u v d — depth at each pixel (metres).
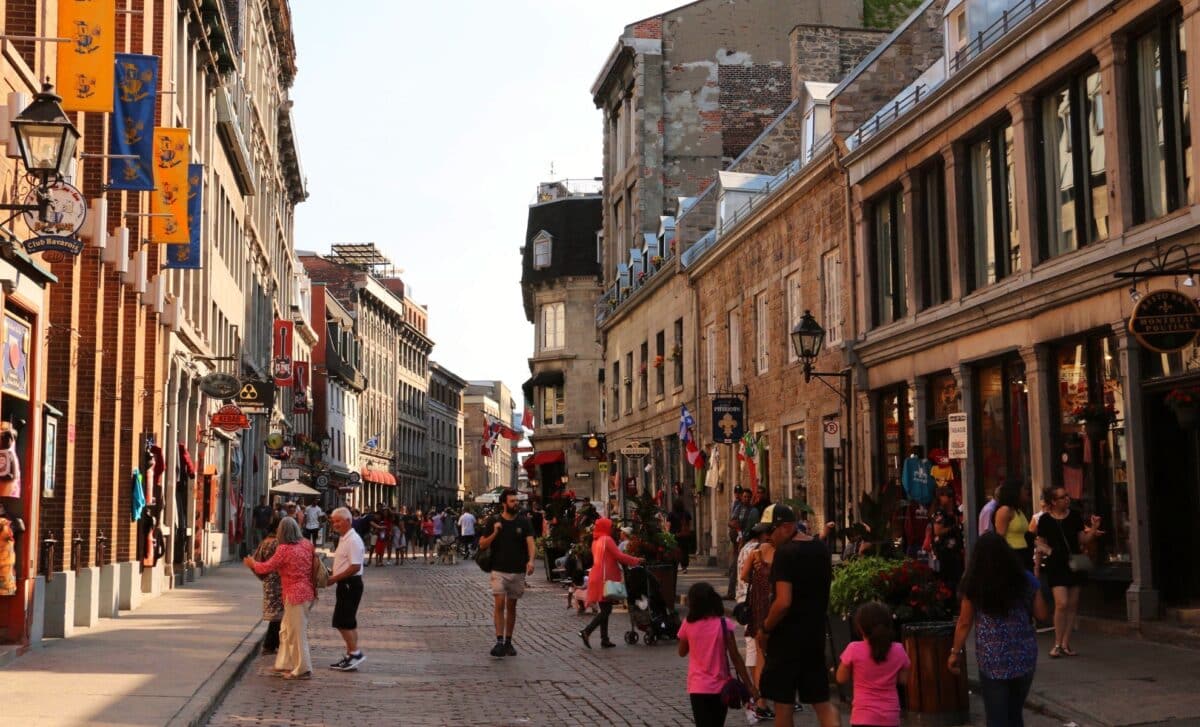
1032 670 8.89
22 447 16.19
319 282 92.31
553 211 71.38
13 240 14.50
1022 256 18.61
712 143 46.62
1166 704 11.37
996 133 19.81
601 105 53.31
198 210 27.31
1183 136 15.14
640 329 45.03
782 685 9.53
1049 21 17.44
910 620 12.00
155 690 12.74
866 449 24.45
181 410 32.62
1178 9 15.22
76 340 18.58
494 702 13.01
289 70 65.88
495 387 181.88
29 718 10.93
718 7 46.97
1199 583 15.33
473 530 54.44
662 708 12.62
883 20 46.72
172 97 27.58
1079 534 14.89
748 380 32.06
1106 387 16.78
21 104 14.78
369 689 13.88
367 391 99.75
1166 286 15.02
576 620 22.91
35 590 16.56
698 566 35.88
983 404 20.36
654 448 43.03
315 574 15.22
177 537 31.69
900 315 23.33
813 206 27.31
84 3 16.39
